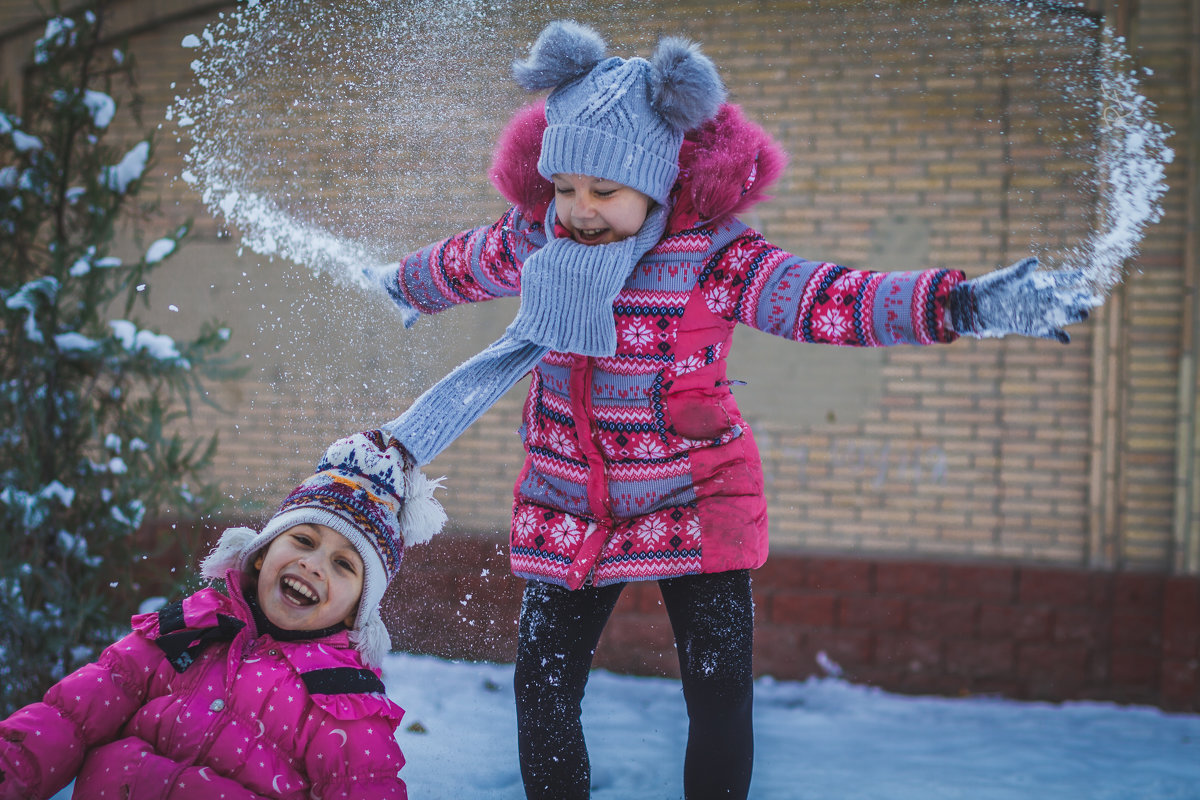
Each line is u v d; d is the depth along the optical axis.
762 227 5.85
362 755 2.03
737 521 2.18
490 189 5.00
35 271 4.34
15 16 5.98
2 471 4.20
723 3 5.83
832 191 5.77
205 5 5.97
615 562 2.19
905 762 4.06
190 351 4.45
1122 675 5.18
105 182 4.30
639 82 2.10
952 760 4.11
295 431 5.71
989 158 5.56
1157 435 5.29
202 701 2.05
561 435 2.26
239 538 2.24
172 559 5.26
